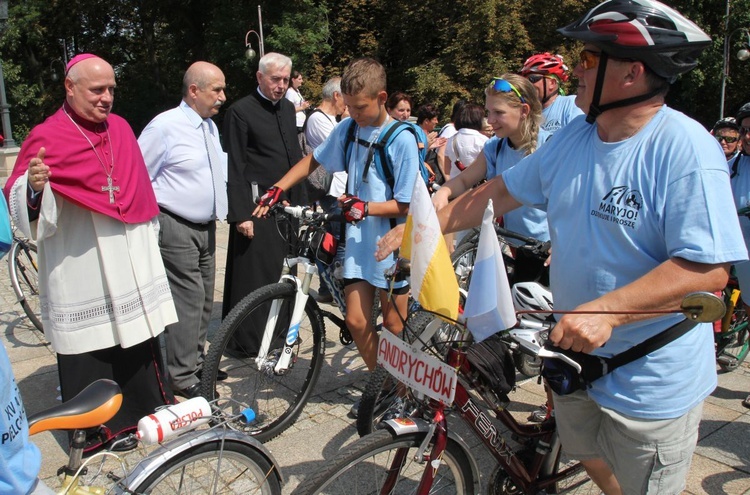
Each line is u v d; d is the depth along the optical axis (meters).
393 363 2.15
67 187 2.90
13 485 1.66
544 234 3.58
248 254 4.37
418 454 2.12
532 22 23.25
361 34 25.38
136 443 2.37
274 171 4.31
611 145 1.82
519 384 4.06
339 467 2.01
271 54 4.27
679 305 1.66
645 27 1.68
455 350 2.15
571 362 1.85
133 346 3.26
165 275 3.38
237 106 4.25
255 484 2.33
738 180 3.78
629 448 1.95
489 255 1.85
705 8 22.67
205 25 27.06
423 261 1.83
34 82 28.77
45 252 3.03
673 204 1.69
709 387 1.95
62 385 3.17
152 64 28.91
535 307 2.54
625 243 1.80
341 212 3.05
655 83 1.75
